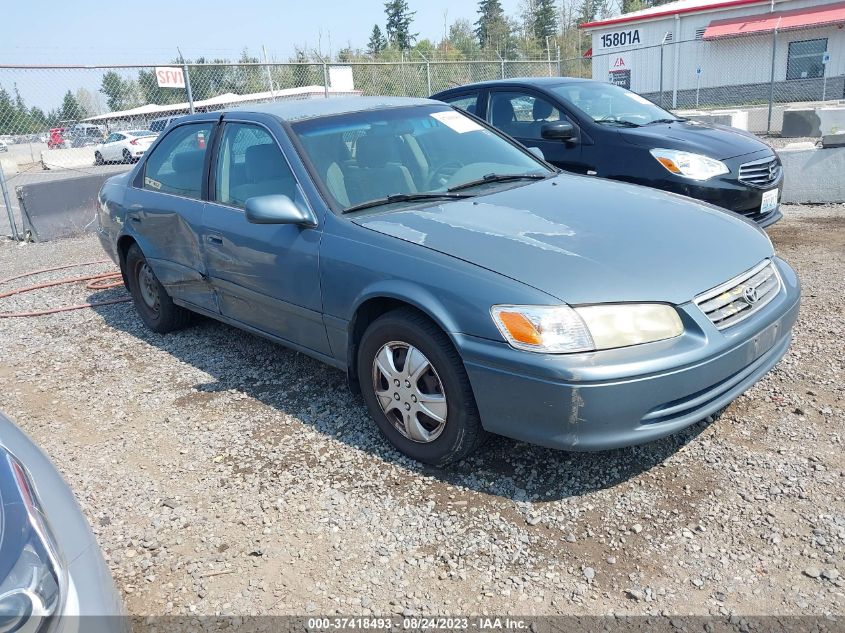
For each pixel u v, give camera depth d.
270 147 4.00
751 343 2.97
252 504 3.11
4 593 1.52
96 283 7.26
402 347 3.24
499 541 2.75
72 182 10.62
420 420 3.24
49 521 1.83
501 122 7.09
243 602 2.54
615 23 30.36
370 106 4.36
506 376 2.79
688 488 2.99
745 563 2.55
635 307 2.76
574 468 3.19
